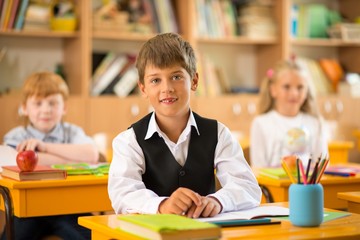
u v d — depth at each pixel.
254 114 6.20
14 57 5.63
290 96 4.45
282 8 6.37
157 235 1.73
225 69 6.61
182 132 2.49
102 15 5.62
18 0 5.26
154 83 2.36
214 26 6.13
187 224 1.77
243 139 5.21
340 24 6.73
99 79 5.65
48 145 3.69
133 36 5.74
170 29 5.91
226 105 6.07
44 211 3.01
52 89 3.91
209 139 2.52
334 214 2.20
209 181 2.52
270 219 2.06
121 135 2.52
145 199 2.26
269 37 6.38
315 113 4.53
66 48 5.76
